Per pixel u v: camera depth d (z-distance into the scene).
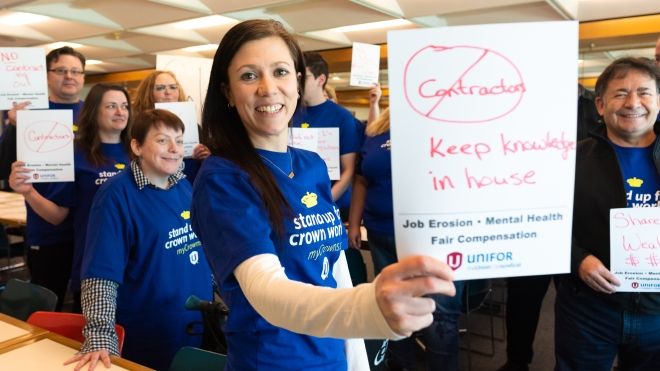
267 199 0.89
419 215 0.64
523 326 2.56
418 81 0.63
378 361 1.62
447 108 0.63
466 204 0.64
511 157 0.65
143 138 1.67
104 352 1.31
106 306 1.50
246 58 0.90
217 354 1.35
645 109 1.35
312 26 5.67
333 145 2.53
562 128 0.65
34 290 1.86
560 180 0.66
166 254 1.72
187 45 7.13
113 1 5.12
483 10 5.01
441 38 0.63
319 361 1.00
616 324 1.46
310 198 1.02
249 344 0.94
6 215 3.28
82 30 6.22
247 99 0.90
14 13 5.68
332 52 7.25
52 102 2.68
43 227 2.40
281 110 0.94
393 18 5.30
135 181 1.69
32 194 2.14
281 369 0.94
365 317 0.60
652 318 1.42
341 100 7.16
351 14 5.26
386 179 2.34
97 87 2.25
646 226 1.33
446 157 0.64
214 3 5.00
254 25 0.92
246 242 0.80
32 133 2.11
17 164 2.08
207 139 0.98
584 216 1.47
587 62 5.59
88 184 2.22
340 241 1.09
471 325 3.34
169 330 1.74
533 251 0.66
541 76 0.65
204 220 0.87
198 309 1.65
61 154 2.14
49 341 1.38
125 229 1.63
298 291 0.69
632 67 1.36
